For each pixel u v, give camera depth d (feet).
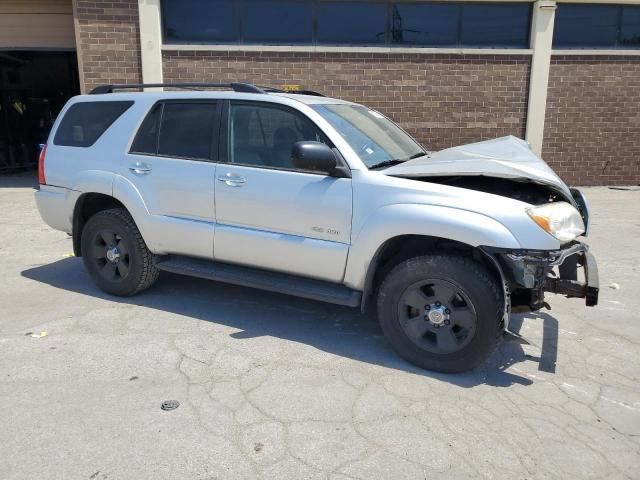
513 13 35.68
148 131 16.02
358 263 13.12
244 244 14.57
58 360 12.90
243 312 16.05
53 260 21.29
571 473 9.25
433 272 12.25
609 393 11.95
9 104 48.29
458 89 36.01
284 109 14.20
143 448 9.67
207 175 14.83
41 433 10.07
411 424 10.50
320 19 34.88
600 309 16.84
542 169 12.84
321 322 15.42
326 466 9.26
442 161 13.29
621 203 32.68
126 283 16.65
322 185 13.34
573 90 36.78
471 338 12.09
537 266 11.59
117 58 34.14
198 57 34.42
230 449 9.66
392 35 35.45
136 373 12.32
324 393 11.57
